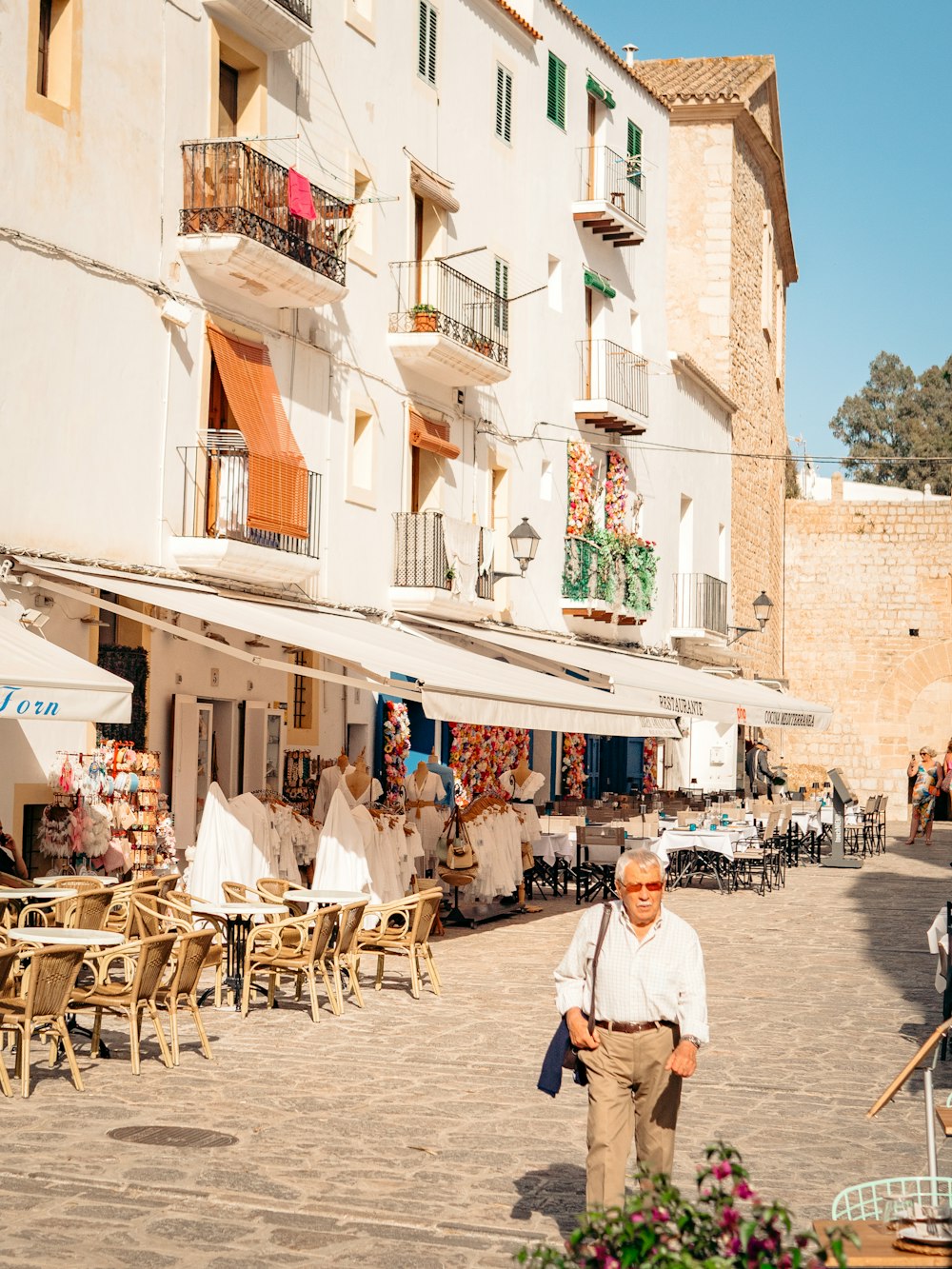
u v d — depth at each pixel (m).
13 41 14.22
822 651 46.41
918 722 45.81
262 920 13.27
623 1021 6.05
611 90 30.36
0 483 14.11
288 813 15.95
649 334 32.62
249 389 17.64
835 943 17.41
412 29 22.09
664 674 25.14
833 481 46.44
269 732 18.75
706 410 36.28
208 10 17.11
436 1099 9.23
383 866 16.16
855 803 31.72
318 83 19.44
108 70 15.57
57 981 9.15
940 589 45.69
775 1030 11.91
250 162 17.08
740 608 39.75
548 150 27.36
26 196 14.42
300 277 17.64
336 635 16.05
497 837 18.73
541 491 27.20
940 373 88.56
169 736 16.56
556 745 28.30
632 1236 3.74
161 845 15.15
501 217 25.31
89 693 11.45
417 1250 6.39
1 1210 6.72
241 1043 10.83
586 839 20.91
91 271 15.32
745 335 39.97
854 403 89.50
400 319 21.69
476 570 22.83
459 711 14.10
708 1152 4.02
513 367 25.92
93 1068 9.88
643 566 30.61
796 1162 8.00
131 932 12.12
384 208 21.31
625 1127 6.04
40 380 14.62
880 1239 4.47
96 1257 6.16
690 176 37.38
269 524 17.38
